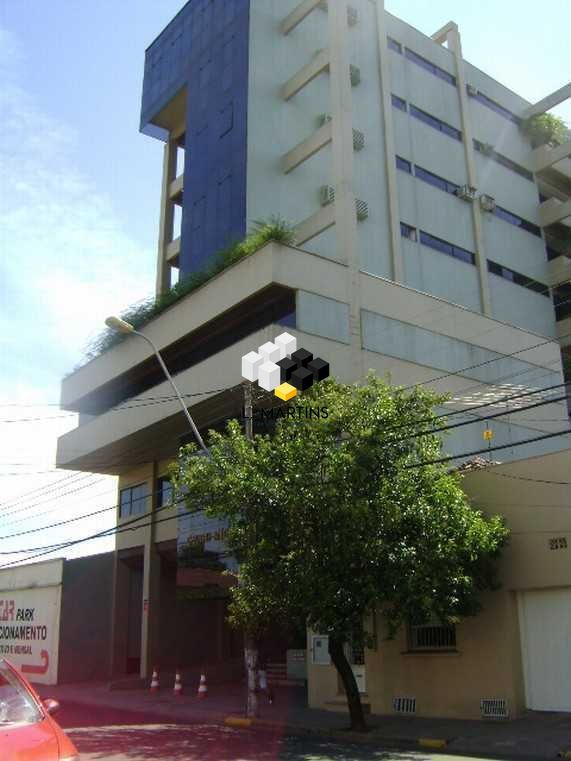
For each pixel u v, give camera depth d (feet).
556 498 50.96
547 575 50.26
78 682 107.45
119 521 112.98
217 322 86.84
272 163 102.94
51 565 113.80
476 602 50.44
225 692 84.02
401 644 57.06
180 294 93.35
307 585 46.32
